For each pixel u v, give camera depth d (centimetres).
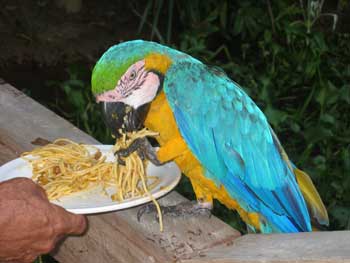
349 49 729
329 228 477
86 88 611
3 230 183
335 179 502
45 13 796
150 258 204
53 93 699
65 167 245
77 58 751
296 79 652
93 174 239
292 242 188
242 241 198
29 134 265
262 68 708
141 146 242
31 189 192
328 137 529
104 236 224
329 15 777
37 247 190
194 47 653
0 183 195
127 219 215
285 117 531
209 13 773
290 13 733
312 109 639
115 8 824
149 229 210
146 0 832
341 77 657
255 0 760
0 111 280
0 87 299
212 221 212
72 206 222
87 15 808
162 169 248
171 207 230
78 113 576
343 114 599
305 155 514
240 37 767
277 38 720
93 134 561
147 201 214
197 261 193
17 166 246
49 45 756
